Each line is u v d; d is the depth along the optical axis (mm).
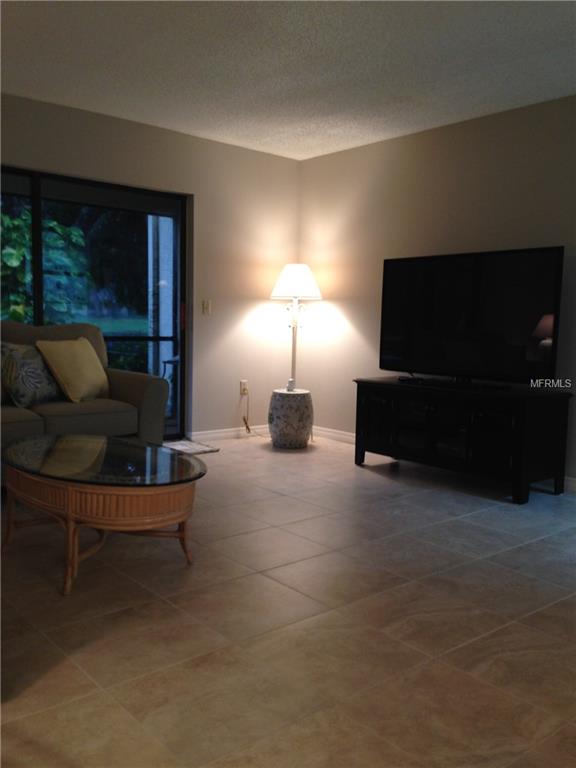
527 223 4168
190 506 2650
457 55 3348
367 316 5215
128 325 5059
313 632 2178
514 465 3764
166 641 2092
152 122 4703
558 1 2756
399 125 4605
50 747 1576
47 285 4633
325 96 4016
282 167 5578
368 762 1550
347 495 3873
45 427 3578
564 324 4008
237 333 5441
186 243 5211
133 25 3082
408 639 2146
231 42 3258
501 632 2211
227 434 5469
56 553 2822
